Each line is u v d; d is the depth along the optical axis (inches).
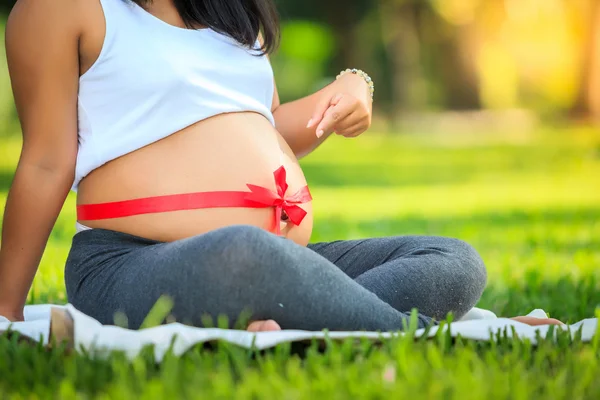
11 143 991.0
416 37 1510.8
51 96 140.7
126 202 137.2
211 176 138.3
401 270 139.0
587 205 553.9
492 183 727.7
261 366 107.0
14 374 104.9
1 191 562.9
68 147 141.3
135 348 111.2
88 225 140.1
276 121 174.7
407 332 118.6
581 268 285.1
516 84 1635.1
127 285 125.4
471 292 144.8
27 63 141.2
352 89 167.6
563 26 1483.8
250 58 155.4
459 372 103.3
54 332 116.8
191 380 101.3
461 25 1614.2
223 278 117.4
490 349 121.8
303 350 120.7
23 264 140.6
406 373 102.2
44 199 139.6
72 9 140.9
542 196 619.5
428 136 1278.3
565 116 1494.8
